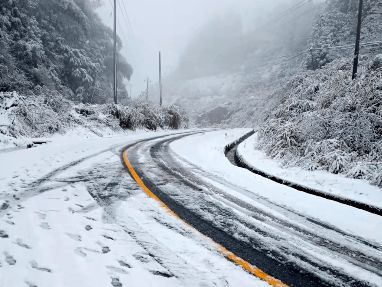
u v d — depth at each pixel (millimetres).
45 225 4027
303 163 9211
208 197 5891
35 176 6656
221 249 3764
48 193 5445
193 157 11016
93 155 10117
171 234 4078
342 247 4066
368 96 9805
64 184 6133
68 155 9781
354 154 8750
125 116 23062
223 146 15570
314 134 10125
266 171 8641
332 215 5301
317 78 16891
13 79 20188
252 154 12172
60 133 16172
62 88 26859
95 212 4664
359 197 6184
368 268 3551
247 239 4113
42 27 28141
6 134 12656
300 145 10477
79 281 2873
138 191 5984
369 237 4430
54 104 17859
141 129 25453
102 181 6617
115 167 8266
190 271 3213
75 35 32125
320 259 3701
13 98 14781
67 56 28891
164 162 9555
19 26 24203
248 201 5805
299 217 5109
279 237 4254
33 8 27469
